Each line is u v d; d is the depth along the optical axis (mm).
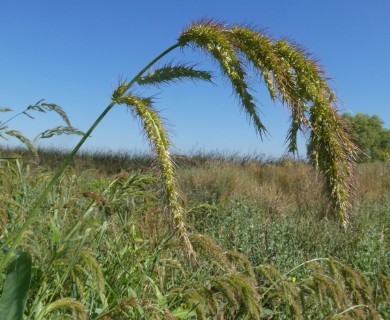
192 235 2957
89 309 3170
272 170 16016
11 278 2135
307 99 2051
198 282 3402
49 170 5086
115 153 21547
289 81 2043
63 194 4148
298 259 6156
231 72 2119
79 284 2730
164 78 2266
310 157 2131
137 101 2209
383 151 27531
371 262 6129
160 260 3545
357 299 3318
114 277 3436
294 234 7109
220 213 7398
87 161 20141
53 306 2471
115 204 3773
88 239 3371
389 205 10555
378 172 17516
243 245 6320
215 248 2924
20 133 3375
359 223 8172
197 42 2113
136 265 3539
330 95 2068
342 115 2090
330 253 6598
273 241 6594
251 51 2062
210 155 20578
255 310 2803
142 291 3318
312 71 2045
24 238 2988
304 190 10289
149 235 3875
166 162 2248
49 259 2916
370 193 12242
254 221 7695
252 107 2168
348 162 2119
